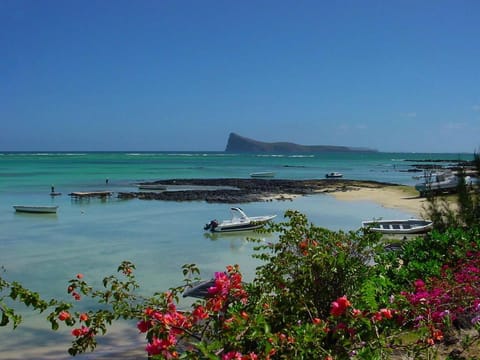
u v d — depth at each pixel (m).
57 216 31.84
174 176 76.44
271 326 5.03
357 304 5.53
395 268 10.15
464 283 8.04
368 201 41.62
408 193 48.50
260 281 5.77
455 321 7.63
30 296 4.86
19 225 28.11
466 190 16.70
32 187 52.47
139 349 10.49
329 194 47.91
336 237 6.64
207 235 25.00
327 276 5.79
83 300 13.97
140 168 97.94
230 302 5.07
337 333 4.54
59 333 11.47
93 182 60.47
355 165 127.06
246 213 33.91
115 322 12.04
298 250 6.41
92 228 27.16
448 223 16.22
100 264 18.53
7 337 11.19
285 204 39.41
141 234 25.25
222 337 4.31
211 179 68.75
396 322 5.91
